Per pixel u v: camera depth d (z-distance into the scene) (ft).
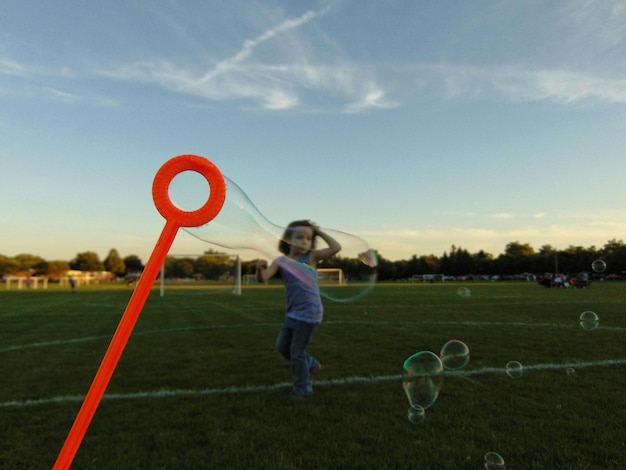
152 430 10.68
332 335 26.35
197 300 64.90
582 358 18.80
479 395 13.23
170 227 4.68
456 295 73.56
